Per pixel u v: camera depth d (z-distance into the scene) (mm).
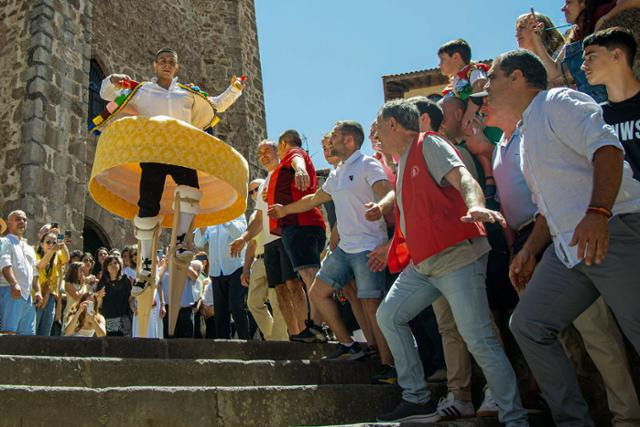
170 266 4969
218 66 16625
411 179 3750
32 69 10992
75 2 12125
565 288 3111
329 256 4867
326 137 5941
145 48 14758
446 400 3887
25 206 10180
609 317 3576
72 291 8352
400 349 3818
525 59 3479
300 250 5289
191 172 5133
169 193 5844
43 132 10766
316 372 4457
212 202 5910
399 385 3977
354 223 4754
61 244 8008
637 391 3848
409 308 3822
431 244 3570
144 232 5023
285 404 3697
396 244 4141
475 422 3482
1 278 6855
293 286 5621
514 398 3373
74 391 3209
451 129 4812
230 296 7242
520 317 3186
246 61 17141
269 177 6188
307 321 5242
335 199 4902
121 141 4617
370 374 4695
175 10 16016
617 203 2994
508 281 4305
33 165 10422
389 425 3299
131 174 5680
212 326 8727
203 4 17031
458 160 3600
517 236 4020
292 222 5359
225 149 4852
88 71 12133
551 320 3139
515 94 3471
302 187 5184
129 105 5176
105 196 5512
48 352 4066
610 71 3678
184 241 5039
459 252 3551
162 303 6238
